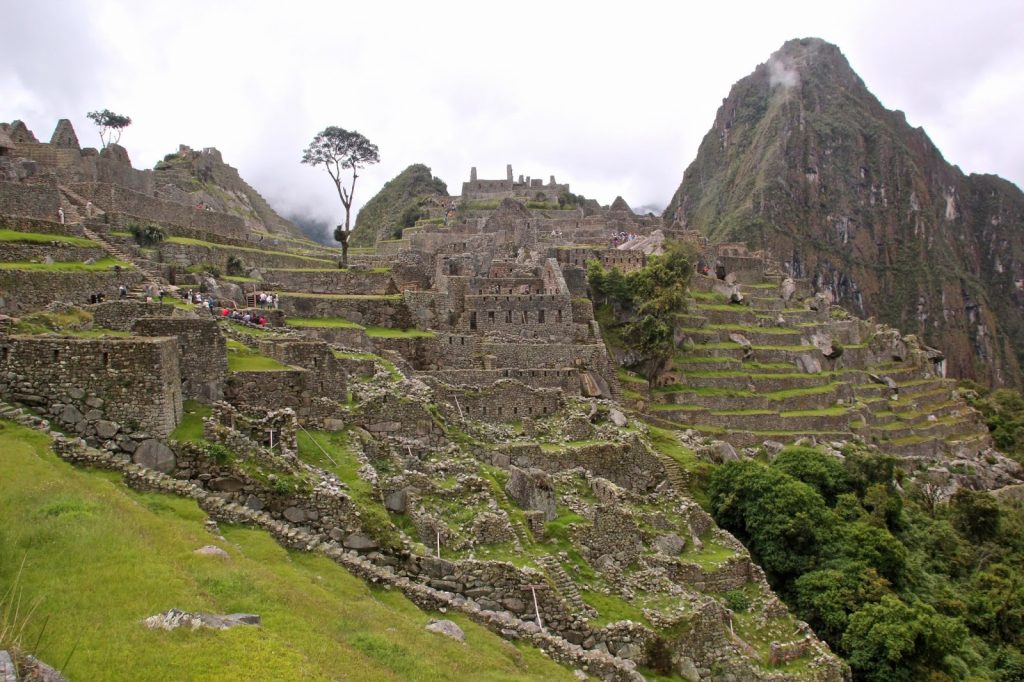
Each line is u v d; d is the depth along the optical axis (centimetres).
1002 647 6238
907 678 4669
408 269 8631
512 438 5641
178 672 1552
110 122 11012
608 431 6203
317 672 1727
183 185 11919
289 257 8806
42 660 1449
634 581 4028
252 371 3494
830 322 13788
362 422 4144
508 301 7825
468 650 2412
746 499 6122
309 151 9981
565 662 2859
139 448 2695
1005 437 14838
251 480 2777
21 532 1928
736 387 9838
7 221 5272
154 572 1927
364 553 2866
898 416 12381
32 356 2684
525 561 3412
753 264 14762
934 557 7644
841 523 6241
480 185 18100
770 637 4431
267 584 2141
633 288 9412
